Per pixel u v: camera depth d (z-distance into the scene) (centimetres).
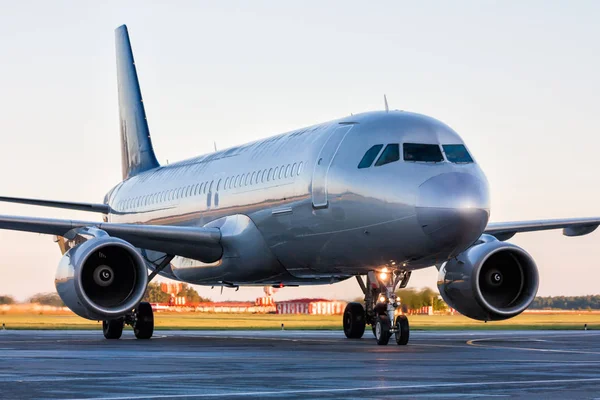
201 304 8638
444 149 3656
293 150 4169
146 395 1839
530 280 4056
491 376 2269
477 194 3456
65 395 1839
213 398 1789
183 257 4688
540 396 1845
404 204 3481
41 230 4325
